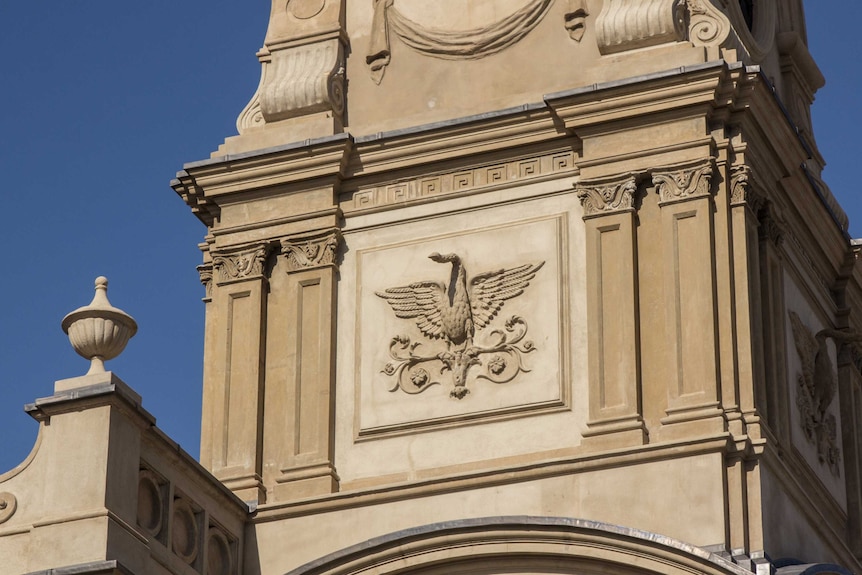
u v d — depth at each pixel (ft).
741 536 161.38
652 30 175.42
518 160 176.86
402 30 183.83
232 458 174.70
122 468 153.69
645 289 170.50
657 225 171.63
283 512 170.71
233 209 181.57
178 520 161.38
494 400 171.32
